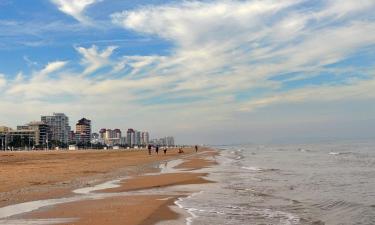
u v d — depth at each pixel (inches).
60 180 1359.5
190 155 4143.7
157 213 669.9
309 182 1254.9
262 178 1396.4
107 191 1035.9
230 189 1055.6
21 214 686.5
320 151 4655.5
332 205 799.7
